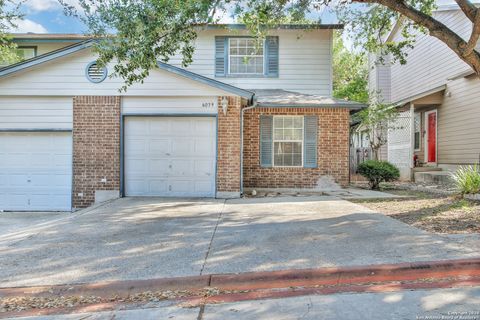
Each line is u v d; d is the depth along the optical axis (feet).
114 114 33.78
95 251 16.58
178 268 14.02
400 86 63.31
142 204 30.07
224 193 33.94
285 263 14.24
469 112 43.98
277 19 29.07
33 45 46.37
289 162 39.63
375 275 13.32
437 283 12.89
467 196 30.76
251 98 34.58
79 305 11.63
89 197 33.81
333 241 17.37
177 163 34.53
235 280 12.92
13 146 34.19
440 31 23.24
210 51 44.42
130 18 21.99
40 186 34.19
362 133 71.72
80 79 33.60
